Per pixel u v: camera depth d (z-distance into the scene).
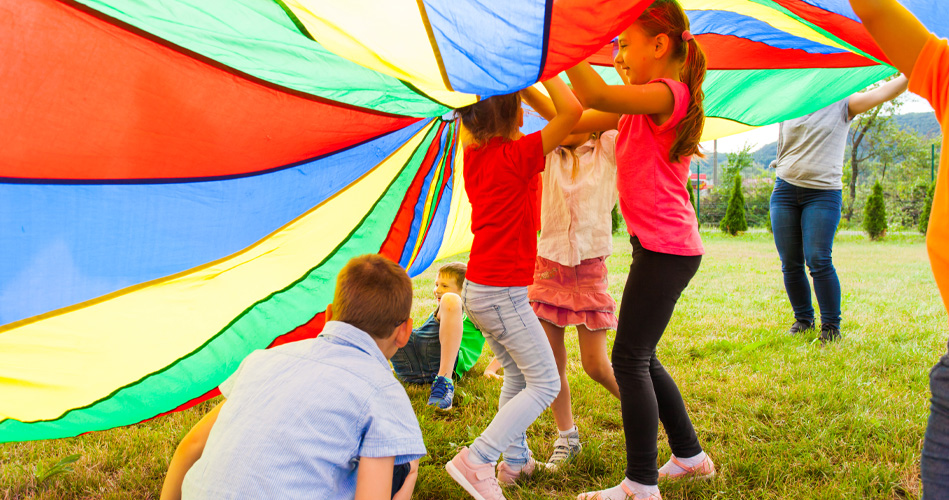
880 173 41.53
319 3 1.58
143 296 2.28
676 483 2.50
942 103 1.40
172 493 1.77
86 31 1.66
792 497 2.46
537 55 1.71
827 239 4.56
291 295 2.83
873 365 3.97
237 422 1.52
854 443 2.85
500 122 2.32
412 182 3.00
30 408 2.28
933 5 2.08
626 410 2.32
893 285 7.49
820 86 3.25
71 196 1.93
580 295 2.72
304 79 1.98
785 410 3.26
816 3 2.32
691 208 2.40
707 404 3.39
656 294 2.30
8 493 2.52
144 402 2.57
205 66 1.87
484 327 2.39
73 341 2.20
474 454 2.24
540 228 2.83
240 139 2.12
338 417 1.52
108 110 1.82
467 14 1.56
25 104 1.69
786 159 4.69
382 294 1.75
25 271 1.95
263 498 1.42
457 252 4.30
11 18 1.57
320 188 2.58
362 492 1.50
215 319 2.58
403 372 3.98
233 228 2.39
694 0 2.53
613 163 2.78
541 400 2.29
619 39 2.39
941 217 1.37
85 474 2.71
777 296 6.76
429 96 2.09
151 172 2.03
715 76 3.22
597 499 2.37
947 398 1.36
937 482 1.35
